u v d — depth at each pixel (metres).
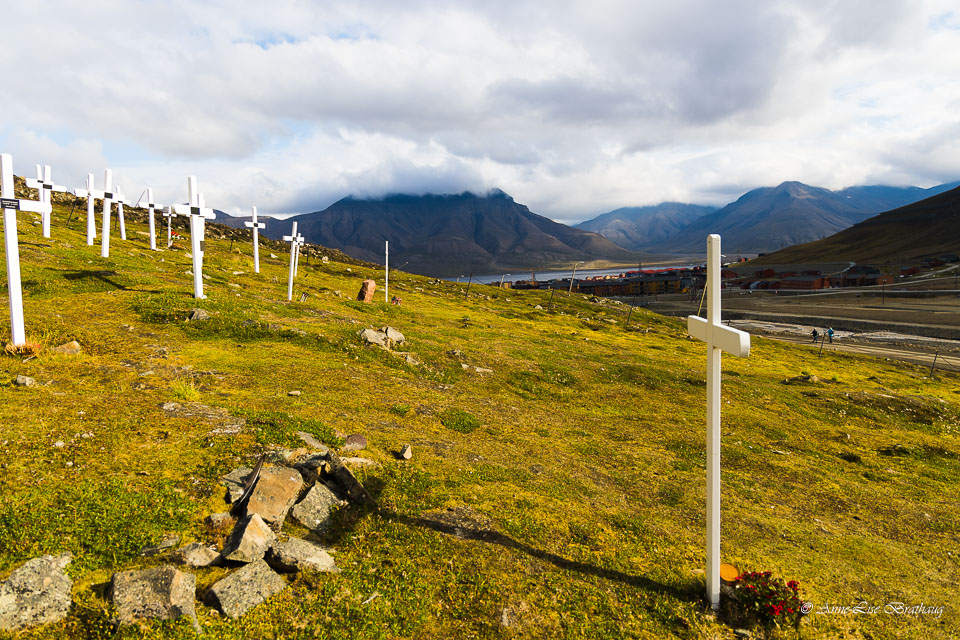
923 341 103.75
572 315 82.38
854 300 158.88
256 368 18.83
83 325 19.83
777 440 23.69
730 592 9.34
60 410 11.40
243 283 40.44
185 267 40.06
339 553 8.59
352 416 15.63
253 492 8.90
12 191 15.30
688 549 11.20
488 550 9.57
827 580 10.94
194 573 7.20
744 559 11.26
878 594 10.74
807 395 34.19
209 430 11.61
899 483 19.89
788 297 181.12
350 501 10.10
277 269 64.38
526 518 11.01
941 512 16.97
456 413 18.64
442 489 11.66
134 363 16.78
